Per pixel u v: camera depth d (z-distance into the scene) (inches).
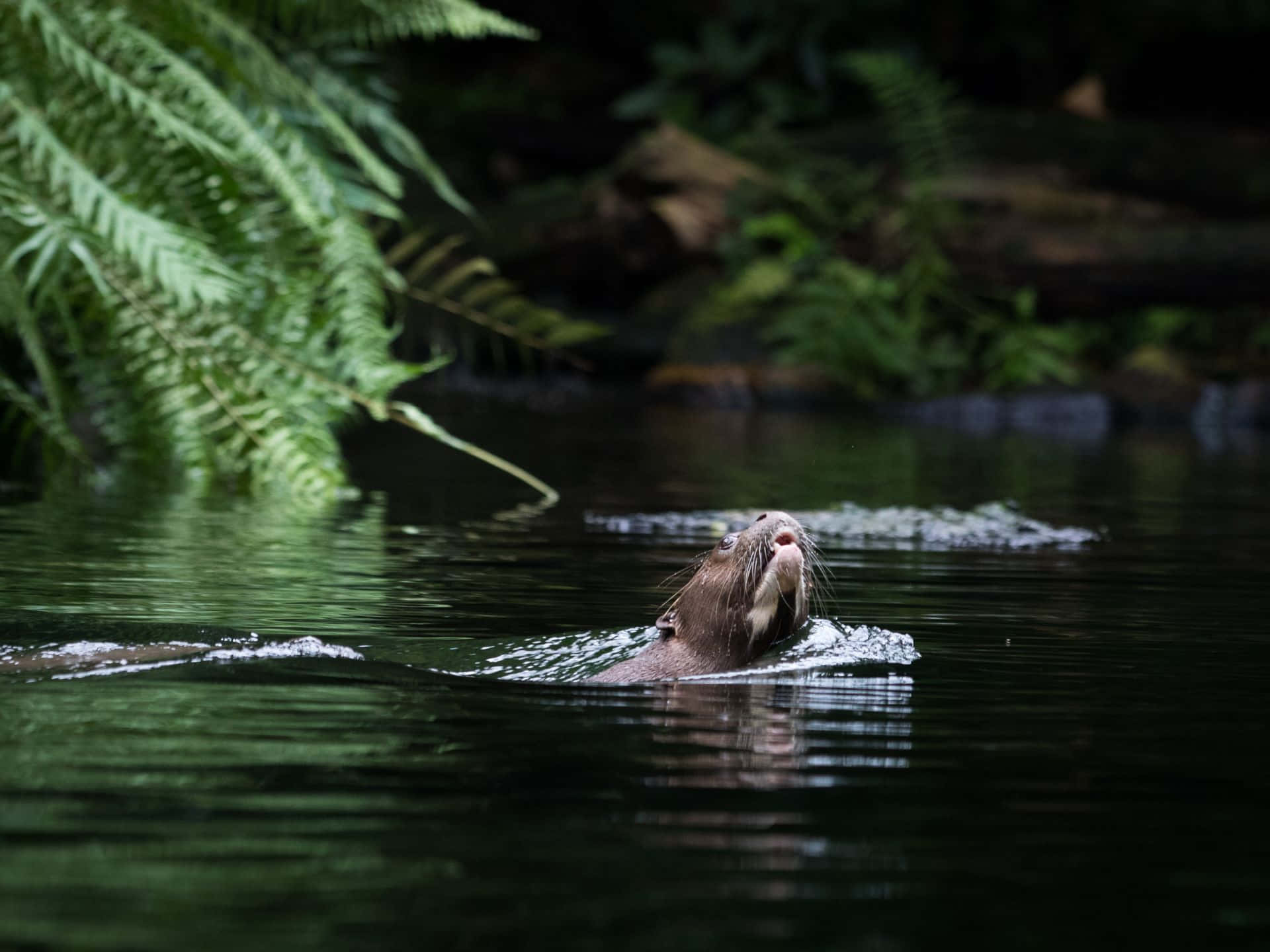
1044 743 202.4
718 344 1087.0
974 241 1108.5
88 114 468.1
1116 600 332.5
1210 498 563.8
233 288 437.7
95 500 470.9
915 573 371.2
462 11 536.1
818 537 438.6
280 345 494.9
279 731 198.4
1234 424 991.0
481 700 221.6
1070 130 1181.1
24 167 460.1
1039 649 274.2
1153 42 1433.3
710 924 133.8
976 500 533.0
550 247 1142.3
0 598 298.4
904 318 1124.5
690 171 1148.5
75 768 178.5
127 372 498.0
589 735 201.5
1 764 179.0
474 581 342.6
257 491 508.1
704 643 259.3
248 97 513.0
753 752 194.4
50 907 134.3
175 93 471.8
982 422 967.0
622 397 1037.8
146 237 428.8
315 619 288.7
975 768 189.0
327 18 537.3
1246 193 1136.8
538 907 136.7
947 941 131.6
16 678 225.5
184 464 519.5
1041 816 168.2
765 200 1156.5
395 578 343.9
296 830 157.0
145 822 158.6
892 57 1160.8
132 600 301.7
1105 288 1093.8
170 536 399.9
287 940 128.1
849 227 1145.4
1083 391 1016.9
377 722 205.3
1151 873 149.9
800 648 265.0
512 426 804.0
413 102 1401.3
